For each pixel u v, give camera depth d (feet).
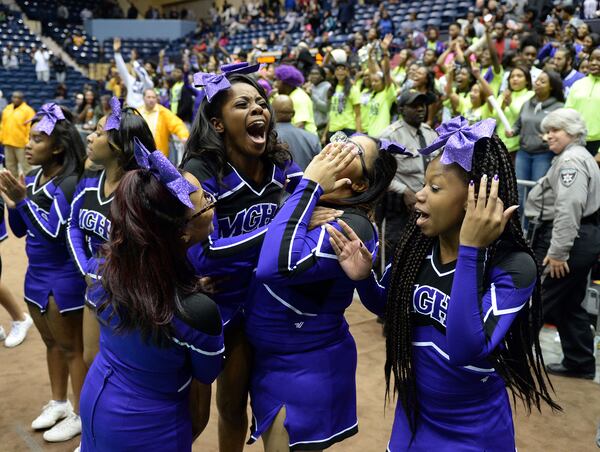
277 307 6.23
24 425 10.33
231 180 6.84
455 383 5.44
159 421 5.45
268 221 7.16
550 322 12.22
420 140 13.79
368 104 23.16
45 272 9.70
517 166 18.11
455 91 23.00
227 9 72.33
